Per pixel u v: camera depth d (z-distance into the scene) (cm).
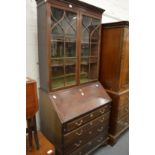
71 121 153
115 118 214
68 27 163
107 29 205
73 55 177
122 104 216
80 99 176
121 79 206
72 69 181
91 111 173
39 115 186
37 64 182
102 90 208
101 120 193
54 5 144
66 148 155
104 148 212
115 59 203
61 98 164
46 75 160
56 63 162
